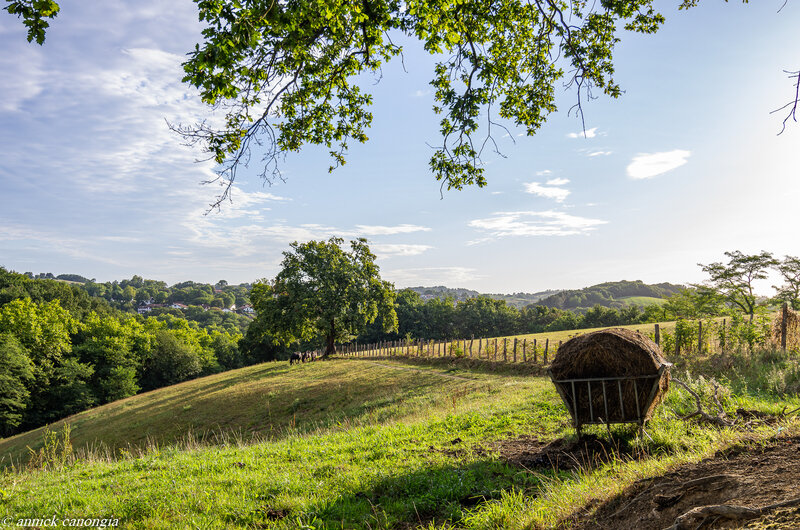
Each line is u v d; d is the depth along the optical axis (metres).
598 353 7.68
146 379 79.75
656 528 3.59
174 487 7.99
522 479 6.64
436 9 8.09
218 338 103.88
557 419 10.45
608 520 4.16
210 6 6.10
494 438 9.62
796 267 48.88
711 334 17.89
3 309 63.34
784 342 14.48
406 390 26.97
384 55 9.13
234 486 7.73
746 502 3.37
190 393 42.34
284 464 9.20
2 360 51.16
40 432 40.75
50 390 57.88
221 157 8.10
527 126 10.75
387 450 9.45
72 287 99.31
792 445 4.41
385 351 52.66
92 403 60.81
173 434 28.98
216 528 6.08
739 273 52.03
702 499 3.71
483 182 10.09
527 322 125.81
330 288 55.03
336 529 5.76
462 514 5.61
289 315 55.09
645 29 10.41
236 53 6.37
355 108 10.56
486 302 127.62
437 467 7.76
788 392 9.98
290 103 9.59
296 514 6.27
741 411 7.66
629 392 7.57
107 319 77.50
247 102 8.27
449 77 10.59
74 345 72.81
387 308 58.44
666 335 19.09
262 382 40.62
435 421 12.42
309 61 8.95
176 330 100.00
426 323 114.44
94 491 8.34
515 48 10.48
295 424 25.23
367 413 21.95
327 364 47.84
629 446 7.24
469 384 24.53
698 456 4.93
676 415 8.13
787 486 3.39
